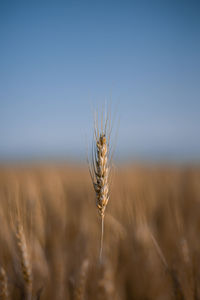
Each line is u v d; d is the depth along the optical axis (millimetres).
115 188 5629
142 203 5180
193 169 13188
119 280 4332
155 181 9391
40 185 6969
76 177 10758
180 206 6680
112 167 2805
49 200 6473
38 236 4961
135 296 4297
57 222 6016
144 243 4738
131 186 5793
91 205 6816
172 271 3637
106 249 4520
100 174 2709
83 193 8492
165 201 7137
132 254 4887
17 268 3715
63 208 6453
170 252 4562
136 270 4629
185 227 5320
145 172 11008
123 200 5359
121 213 5324
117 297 3654
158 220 6246
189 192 9117
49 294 4012
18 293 3629
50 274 4332
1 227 3955
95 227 5414
